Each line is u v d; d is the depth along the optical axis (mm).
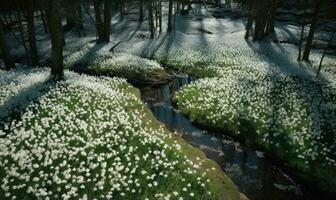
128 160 13703
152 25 48469
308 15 63875
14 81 23062
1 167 12234
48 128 15938
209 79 29438
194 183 13133
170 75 32156
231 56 39062
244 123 20172
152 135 17031
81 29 53750
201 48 43344
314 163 16219
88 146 14336
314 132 18562
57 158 13266
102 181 11984
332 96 25812
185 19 65062
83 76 26609
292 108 22469
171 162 14305
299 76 31000
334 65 36562
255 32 48219
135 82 29328
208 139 19219
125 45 43969
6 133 15148
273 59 38531
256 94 25016
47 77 24172
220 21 65250
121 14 62031
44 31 51500
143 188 12414
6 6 46188
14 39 45969
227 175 15734
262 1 46719
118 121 17922
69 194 11250
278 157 17141
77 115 18047
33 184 11570
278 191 14805
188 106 23078
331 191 14688
